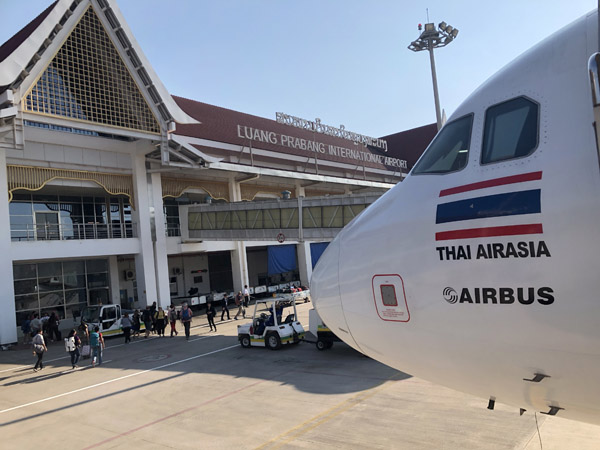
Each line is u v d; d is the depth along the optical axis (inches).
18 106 842.2
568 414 142.6
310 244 1624.0
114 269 1257.4
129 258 1304.1
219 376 553.6
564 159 122.6
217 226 1147.3
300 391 461.4
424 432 330.3
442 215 147.2
